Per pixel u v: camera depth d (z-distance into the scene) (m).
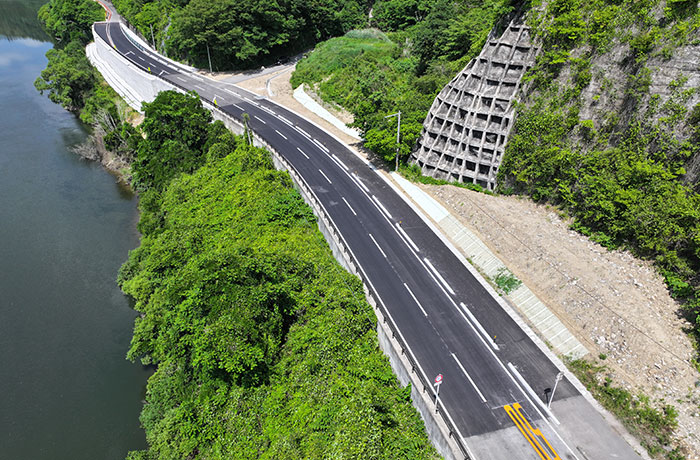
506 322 40.28
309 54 110.44
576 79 49.03
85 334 48.94
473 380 35.09
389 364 37.69
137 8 131.88
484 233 48.97
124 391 43.19
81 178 77.31
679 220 38.94
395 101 68.50
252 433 34.50
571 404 33.31
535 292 41.81
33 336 48.53
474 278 45.19
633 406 32.41
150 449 36.44
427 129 60.38
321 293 42.69
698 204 38.78
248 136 70.44
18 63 131.88
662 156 42.00
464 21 77.25
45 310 51.69
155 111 71.75
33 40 154.12
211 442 35.12
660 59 42.66
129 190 74.31
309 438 31.97
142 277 50.28
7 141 88.31
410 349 37.53
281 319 39.88
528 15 53.78
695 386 32.06
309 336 38.75
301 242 49.03
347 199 57.59
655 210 40.16
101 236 63.75
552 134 49.94
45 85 101.00
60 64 102.88
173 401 39.41
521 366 36.25
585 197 45.81
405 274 45.72
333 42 108.44
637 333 35.50
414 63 88.94
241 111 83.94
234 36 98.06
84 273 57.25
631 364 34.50
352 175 63.03
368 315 40.06
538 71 51.97
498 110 54.94
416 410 34.22
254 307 36.91
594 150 47.09
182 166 68.94
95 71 110.88
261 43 105.19
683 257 38.88
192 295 37.81
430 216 54.62
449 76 72.81
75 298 53.53
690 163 40.53
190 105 74.62
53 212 68.50
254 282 38.75
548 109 50.81
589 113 48.12
